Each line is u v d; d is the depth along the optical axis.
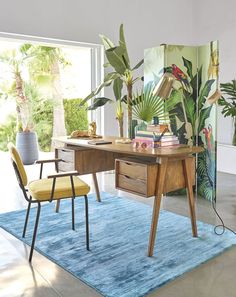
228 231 2.92
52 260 2.39
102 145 2.94
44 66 7.30
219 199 3.90
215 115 3.60
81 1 5.02
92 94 4.56
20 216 3.31
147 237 2.79
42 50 7.21
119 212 3.43
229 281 2.11
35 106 7.33
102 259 2.41
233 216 3.32
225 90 4.86
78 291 2.01
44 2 4.67
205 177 3.87
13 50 6.89
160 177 2.44
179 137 3.90
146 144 2.76
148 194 2.42
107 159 3.39
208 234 2.85
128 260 2.39
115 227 3.02
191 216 2.78
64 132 7.70
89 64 5.43
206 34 6.10
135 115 4.14
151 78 4.01
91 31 5.17
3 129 7.07
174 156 2.43
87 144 2.99
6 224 3.09
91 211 3.46
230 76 5.68
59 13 4.82
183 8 6.24
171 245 2.63
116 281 2.11
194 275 2.18
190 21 6.37
